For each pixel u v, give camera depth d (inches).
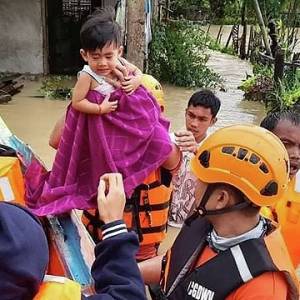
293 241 94.8
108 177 69.9
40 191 116.0
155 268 84.9
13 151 122.1
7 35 489.4
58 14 495.5
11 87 429.4
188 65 482.9
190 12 983.0
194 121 144.2
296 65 431.5
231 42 853.8
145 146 114.7
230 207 68.4
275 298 64.6
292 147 94.6
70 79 486.3
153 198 118.0
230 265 67.0
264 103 431.5
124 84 113.5
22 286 50.1
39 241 51.2
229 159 67.8
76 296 53.9
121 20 411.2
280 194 69.2
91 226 114.3
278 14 643.5
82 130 112.4
